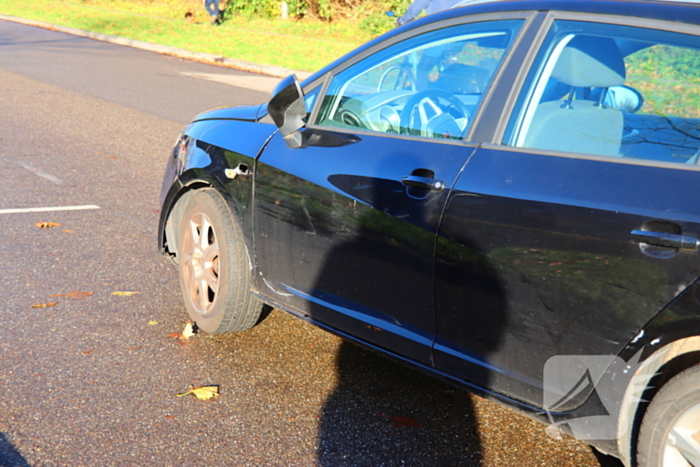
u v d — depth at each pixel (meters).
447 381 2.61
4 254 4.49
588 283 2.13
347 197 2.79
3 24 21.50
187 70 14.48
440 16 2.85
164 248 3.94
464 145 2.54
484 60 2.64
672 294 1.96
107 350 3.34
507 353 2.39
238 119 3.57
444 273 2.50
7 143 7.61
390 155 2.71
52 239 4.83
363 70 3.05
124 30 20.23
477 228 2.37
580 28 2.42
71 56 15.39
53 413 2.79
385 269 2.71
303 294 3.12
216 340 3.54
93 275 4.26
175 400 2.96
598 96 2.34
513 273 2.29
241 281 3.39
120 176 6.66
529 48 2.50
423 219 2.52
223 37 19.12
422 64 2.84
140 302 3.92
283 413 2.92
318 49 17.31
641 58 2.28
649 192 2.06
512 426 2.90
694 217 1.94
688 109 2.15
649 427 2.08
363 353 3.50
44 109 9.61
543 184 2.26
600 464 2.65
